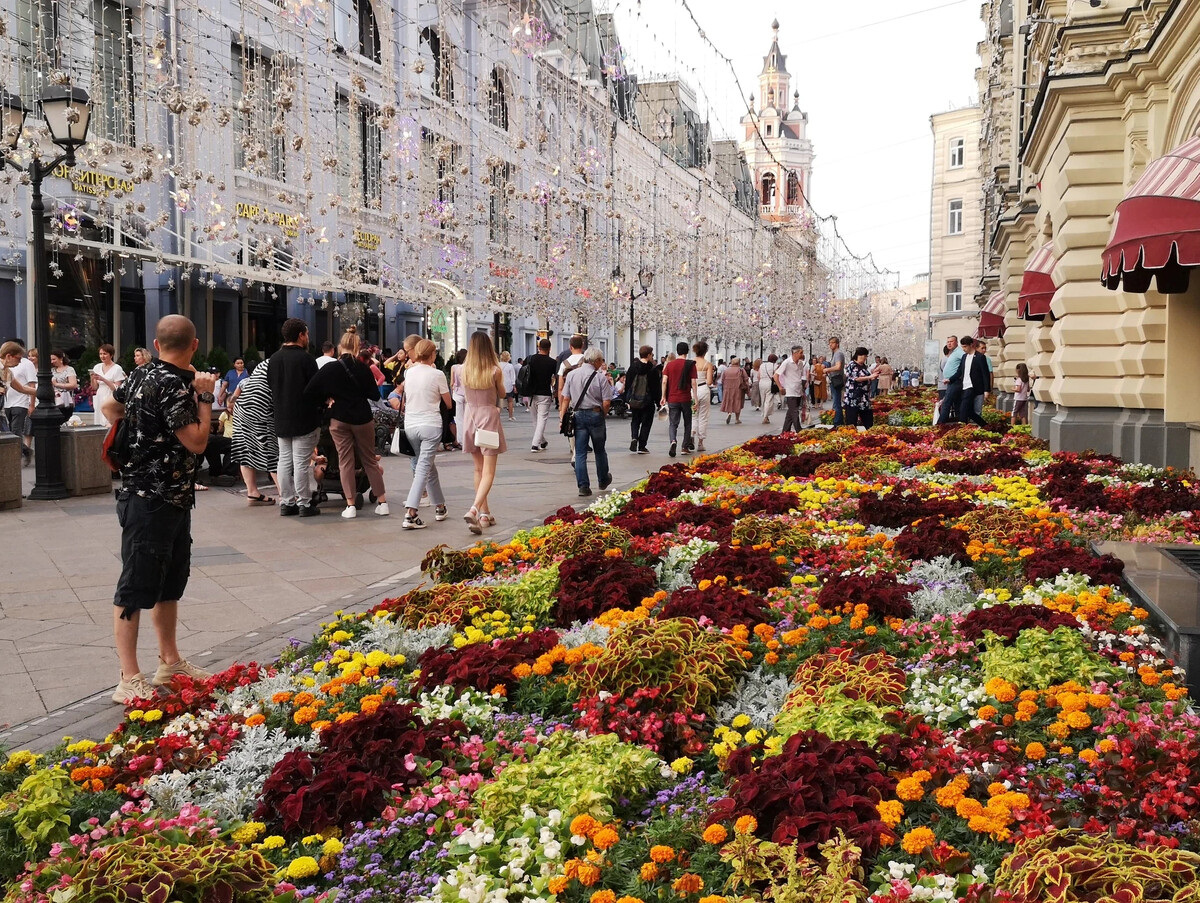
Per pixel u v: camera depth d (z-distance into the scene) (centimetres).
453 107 2308
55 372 1695
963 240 6109
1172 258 945
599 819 333
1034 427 1891
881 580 611
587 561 650
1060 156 1589
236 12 2055
